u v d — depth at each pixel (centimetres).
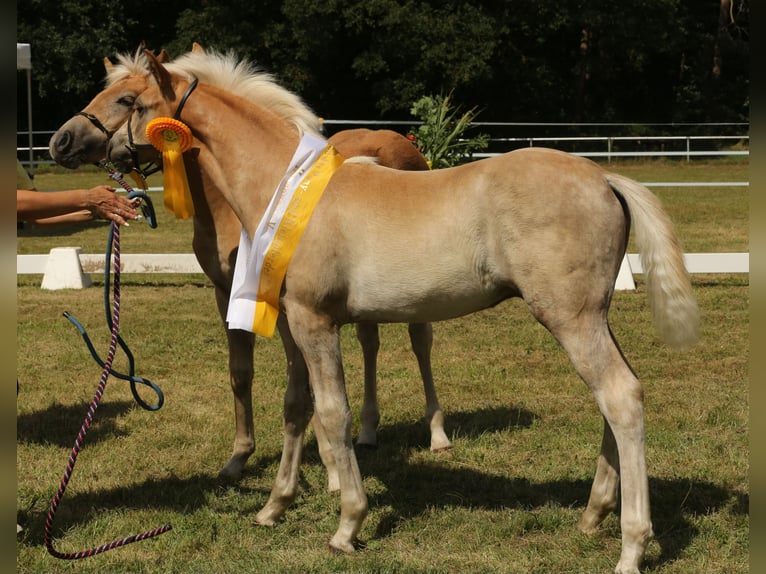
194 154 412
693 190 1945
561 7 2859
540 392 613
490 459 491
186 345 750
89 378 659
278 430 546
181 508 436
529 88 3033
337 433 375
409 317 372
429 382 517
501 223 346
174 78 418
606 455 383
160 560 378
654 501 423
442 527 407
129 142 431
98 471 483
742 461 470
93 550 362
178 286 1008
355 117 3072
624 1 2886
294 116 412
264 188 392
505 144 3002
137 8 3088
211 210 454
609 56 3134
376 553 380
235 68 428
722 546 376
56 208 368
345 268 367
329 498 446
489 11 2906
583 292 340
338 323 378
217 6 2873
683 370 652
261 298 378
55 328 801
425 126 1149
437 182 365
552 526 401
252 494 455
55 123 3052
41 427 554
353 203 367
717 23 3269
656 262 344
